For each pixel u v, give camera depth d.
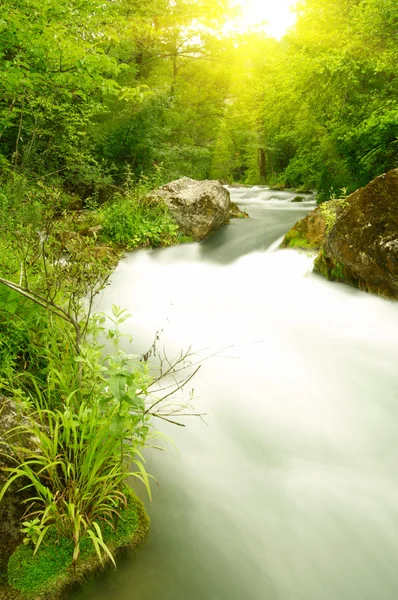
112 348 4.35
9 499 2.06
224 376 4.01
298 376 4.09
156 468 2.78
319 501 2.61
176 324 5.38
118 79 15.80
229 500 2.60
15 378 2.76
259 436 3.18
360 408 3.58
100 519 2.19
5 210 5.53
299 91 11.94
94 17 9.00
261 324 5.46
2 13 5.72
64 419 2.10
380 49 10.29
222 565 2.20
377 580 2.16
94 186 12.77
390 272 5.22
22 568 1.93
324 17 13.91
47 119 11.02
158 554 2.20
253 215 13.08
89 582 1.99
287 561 2.24
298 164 20.02
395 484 2.76
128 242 8.64
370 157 9.55
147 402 3.29
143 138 14.60
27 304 3.24
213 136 25.12
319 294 6.35
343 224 5.69
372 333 5.14
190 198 9.61
